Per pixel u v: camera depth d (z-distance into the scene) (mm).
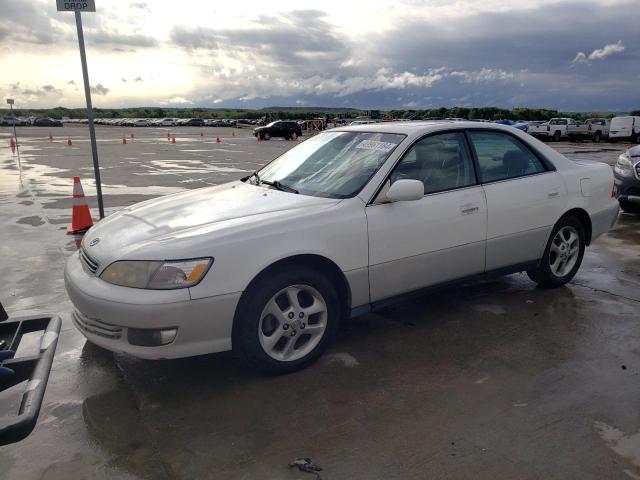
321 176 3932
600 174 5000
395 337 3896
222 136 43094
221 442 2678
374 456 2553
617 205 5211
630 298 4676
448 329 4031
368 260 3543
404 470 2449
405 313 4352
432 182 3912
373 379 3295
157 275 2922
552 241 4676
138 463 2521
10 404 2824
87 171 15312
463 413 2916
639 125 31469
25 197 10414
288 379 3307
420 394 3115
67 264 3557
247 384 3248
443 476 2408
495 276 4363
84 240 3633
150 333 2932
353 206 3506
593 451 2582
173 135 43188
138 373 3396
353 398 3080
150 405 3029
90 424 2840
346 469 2461
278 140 37156
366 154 3928
